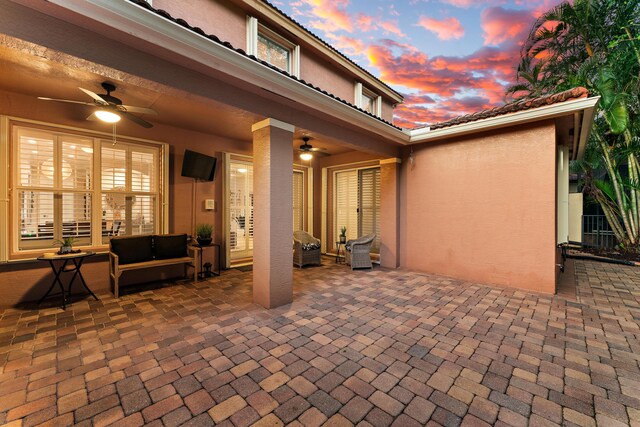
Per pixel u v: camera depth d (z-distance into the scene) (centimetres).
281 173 380
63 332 300
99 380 216
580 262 699
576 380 220
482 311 367
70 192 429
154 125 507
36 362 241
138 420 176
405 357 253
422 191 592
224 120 487
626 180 761
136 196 497
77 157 435
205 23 462
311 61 660
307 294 440
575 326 320
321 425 173
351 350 266
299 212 818
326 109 404
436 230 570
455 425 174
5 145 371
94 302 396
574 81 601
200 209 580
